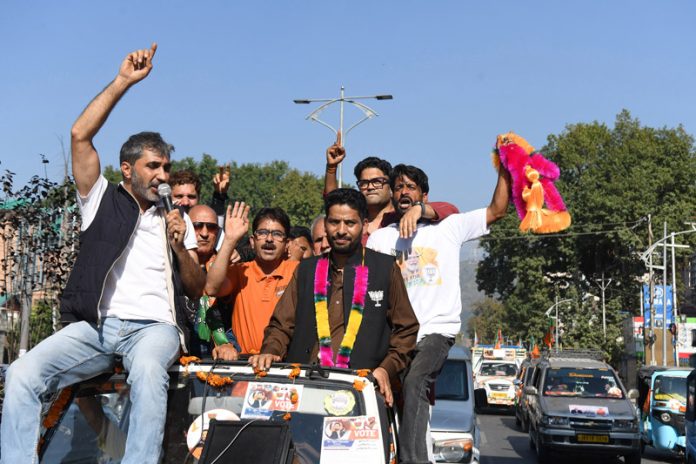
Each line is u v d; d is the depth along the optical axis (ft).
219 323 19.39
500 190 19.19
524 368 94.43
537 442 63.21
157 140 14.34
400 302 15.67
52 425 14.21
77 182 14.07
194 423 14.03
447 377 37.65
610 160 207.31
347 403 13.56
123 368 14.23
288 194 275.59
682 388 64.18
